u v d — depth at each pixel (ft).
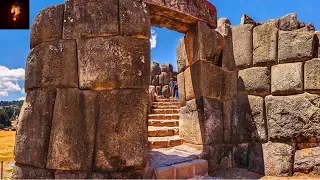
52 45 12.59
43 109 12.30
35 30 13.20
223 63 18.33
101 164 11.66
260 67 17.74
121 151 11.80
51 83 12.32
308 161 15.80
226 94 18.12
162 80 53.06
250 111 17.78
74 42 12.44
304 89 16.21
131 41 12.59
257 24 18.99
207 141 16.46
